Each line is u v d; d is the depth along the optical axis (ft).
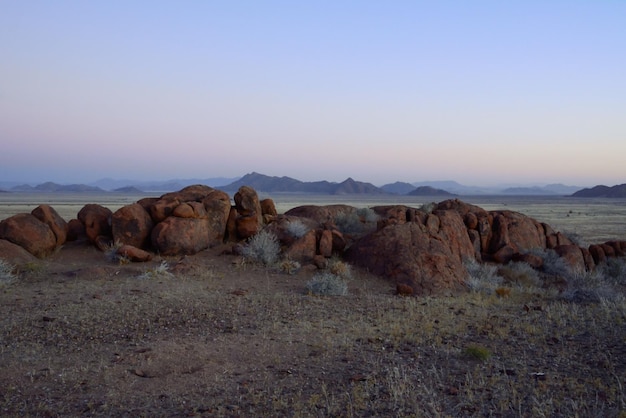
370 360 30.83
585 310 47.67
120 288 48.78
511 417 22.71
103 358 30.53
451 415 22.72
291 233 70.74
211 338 35.17
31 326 36.55
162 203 67.72
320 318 41.63
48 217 65.41
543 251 79.71
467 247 74.79
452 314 44.21
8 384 26.17
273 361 30.73
